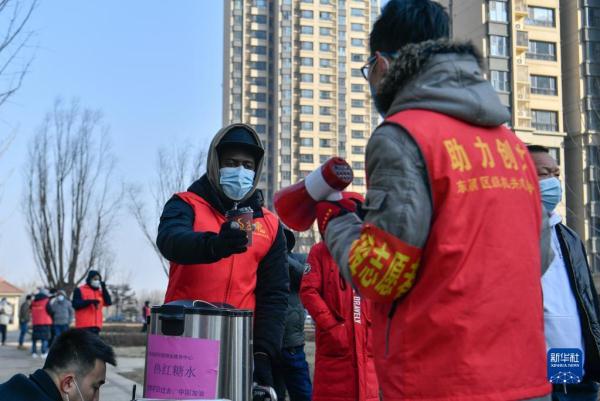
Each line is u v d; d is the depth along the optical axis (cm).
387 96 208
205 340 244
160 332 249
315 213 216
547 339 369
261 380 312
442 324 178
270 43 9206
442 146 187
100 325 1265
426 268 183
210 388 242
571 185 3575
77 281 3400
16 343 2525
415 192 182
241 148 337
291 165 8706
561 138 3753
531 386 183
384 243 182
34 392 308
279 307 333
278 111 8825
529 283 189
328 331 416
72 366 316
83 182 3416
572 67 3825
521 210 195
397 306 189
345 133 8875
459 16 4025
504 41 3800
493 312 179
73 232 3384
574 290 380
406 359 183
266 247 333
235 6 9238
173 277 329
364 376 412
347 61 9050
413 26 215
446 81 196
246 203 337
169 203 328
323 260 432
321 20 9031
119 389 973
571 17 3862
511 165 199
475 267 181
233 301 320
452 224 181
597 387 390
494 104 200
